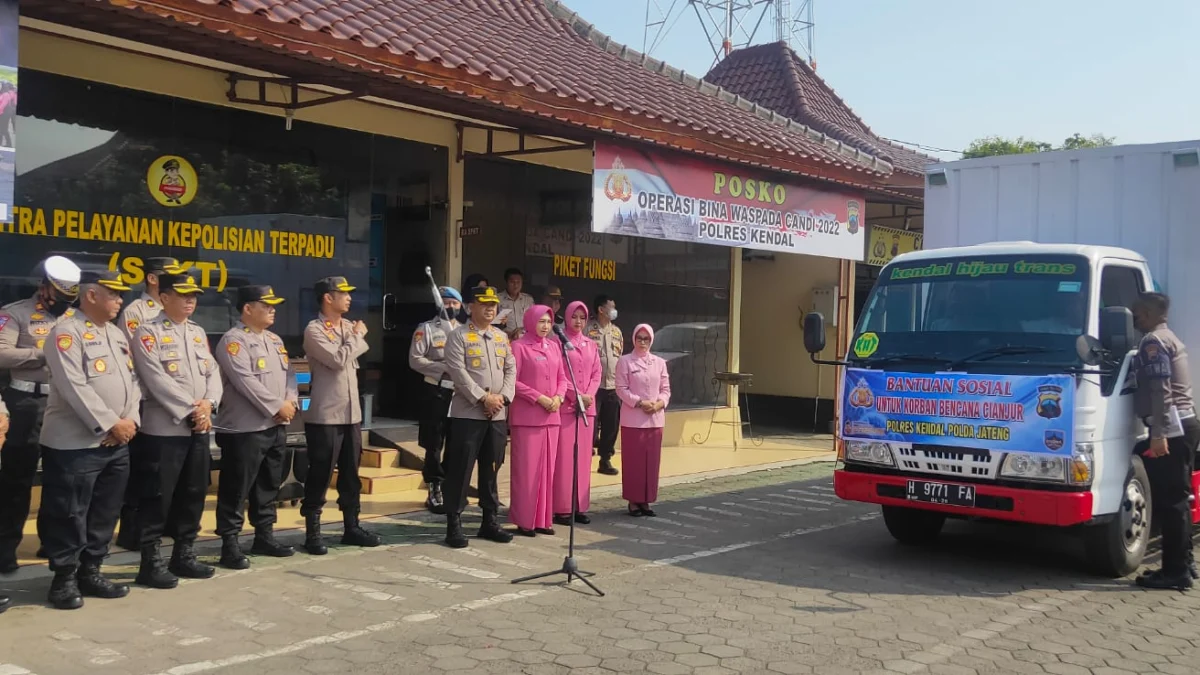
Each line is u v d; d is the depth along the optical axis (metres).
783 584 6.49
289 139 9.09
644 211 10.26
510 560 6.98
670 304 13.23
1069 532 8.31
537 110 8.52
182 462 6.01
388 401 10.77
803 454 13.21
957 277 7.13
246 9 6.36
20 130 7.40
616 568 6.82
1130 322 6.34
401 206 10.61
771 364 16.75
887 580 6.65
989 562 7.22
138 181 8.06
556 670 4.77
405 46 7.45
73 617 5.36
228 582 6.15
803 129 13.83
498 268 11.05
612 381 10.91
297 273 9.20
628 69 12.55
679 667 4.84
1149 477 6.79
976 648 5.21
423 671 4.71
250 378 6.41
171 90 8.22
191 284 6.06
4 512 6.02
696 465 11.88
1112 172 7.83
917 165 16.61
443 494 7.43
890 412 6.86
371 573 6.48
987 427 6.44
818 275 16.20
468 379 7.23
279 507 8.36
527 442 7.73
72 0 5.71
